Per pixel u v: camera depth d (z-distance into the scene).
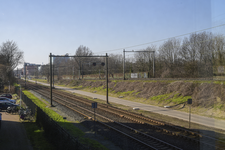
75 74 92.94
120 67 77.62
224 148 9.30
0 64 61.41
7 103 28.55
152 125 16.89
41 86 78.62
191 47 42.09
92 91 52.22
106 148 12.48
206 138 7.16
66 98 40.47
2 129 17.36
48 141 14.12
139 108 26.62
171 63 52.22
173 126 16.23
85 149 9.10
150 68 62.03
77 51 90.31
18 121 20.92
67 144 10.72
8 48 69.44
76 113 24.59
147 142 13.14
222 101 17.72
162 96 30.39
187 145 12.16
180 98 26.81
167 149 11.83
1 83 58.31
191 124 17.17
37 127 18.22
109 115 22.55
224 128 13.88
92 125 18.47
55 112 25.31
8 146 13.05
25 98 31.53
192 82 27.66
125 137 14.52
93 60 91.81
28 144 13.49
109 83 51.16
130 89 40.72
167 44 53.97
